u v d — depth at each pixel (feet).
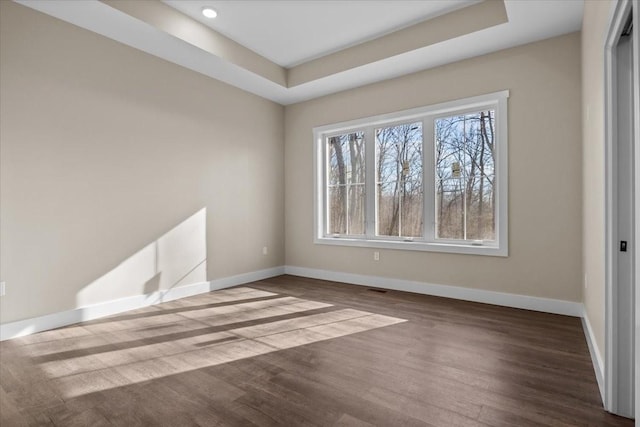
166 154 12.35
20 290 8.95
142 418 5.38
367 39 12.58
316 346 8.23
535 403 5.74
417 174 13.73
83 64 10.12
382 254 14.42
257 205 16.10
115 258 10.89
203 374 6.83
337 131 15.98
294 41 12.73
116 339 8.70
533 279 11.02
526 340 8.47
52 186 9.51
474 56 12.02
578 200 10.27
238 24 11.55
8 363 7.33
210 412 5.54
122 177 11.08
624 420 5.25
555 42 10.63
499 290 11.66
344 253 15.57
